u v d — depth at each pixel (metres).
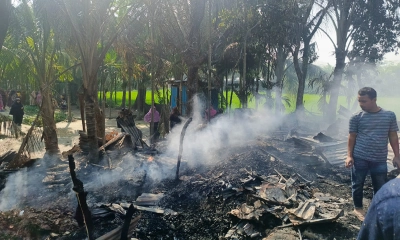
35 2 6.36
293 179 5.62
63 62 11.02
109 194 5.55
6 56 8.05
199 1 9.63
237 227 4.36
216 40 11.28
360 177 4.35
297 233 4.02
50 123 8.01
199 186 5.50
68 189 5.70
